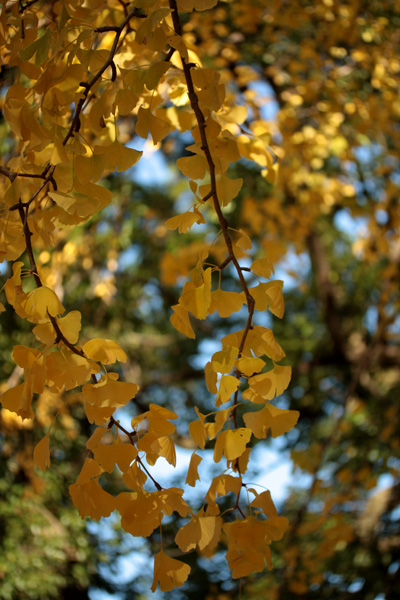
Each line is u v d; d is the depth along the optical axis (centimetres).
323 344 646
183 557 517
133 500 87
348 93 386
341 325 657
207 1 98
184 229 96
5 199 94
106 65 93
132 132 323
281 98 376
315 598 440
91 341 90
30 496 383
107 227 443
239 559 90
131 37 137
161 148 432
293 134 359
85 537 411
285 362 640
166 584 87
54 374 86
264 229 479
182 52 96
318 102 391
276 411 92
